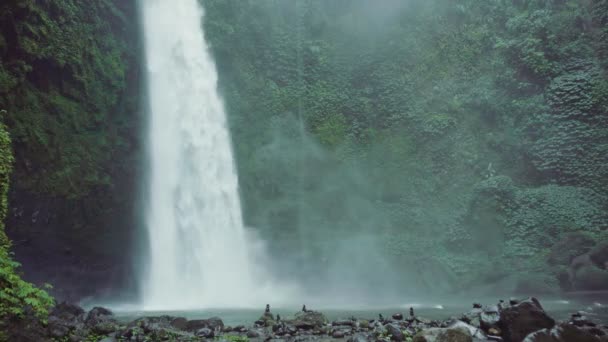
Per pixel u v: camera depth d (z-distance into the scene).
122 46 23.58
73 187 19.31
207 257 22.83
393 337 7.11
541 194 22.45
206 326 8.42
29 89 19.08
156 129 23.72
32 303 6.16
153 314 12.98
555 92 24.42
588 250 19.28
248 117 27.48
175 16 25.95
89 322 9.00
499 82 26.36
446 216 24.77
